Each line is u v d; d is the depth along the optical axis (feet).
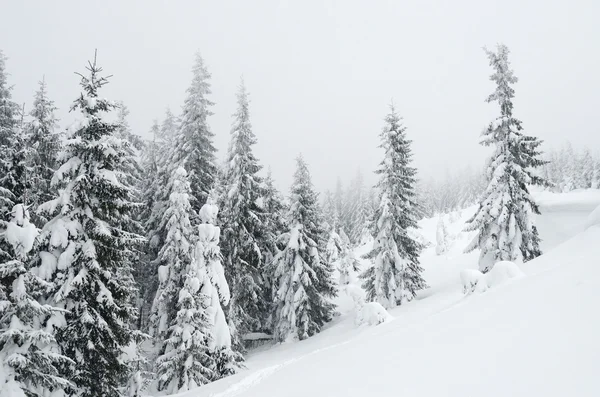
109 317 40.88
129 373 45.34
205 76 85.51
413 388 14.37
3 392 29.63
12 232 32.27
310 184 95.30
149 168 96.63
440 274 116.57
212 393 29.45
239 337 80.48
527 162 77.51
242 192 82.12
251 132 85.35
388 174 91.15
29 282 33.04
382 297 87.10
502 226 75.51
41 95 60.64
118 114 77.87
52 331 36.06
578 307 15.98
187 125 84.02
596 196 144.66
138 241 43.60
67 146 39.06
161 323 65.10
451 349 16.88
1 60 66.44
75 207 39.96
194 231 64.23
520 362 13.32
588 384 10.62
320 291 95.35
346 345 28.02
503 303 20.65
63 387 34.68
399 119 93.50
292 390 19.65
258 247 84.79
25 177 42.09
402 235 89.56
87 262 38.75
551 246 86.63
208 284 58.80
